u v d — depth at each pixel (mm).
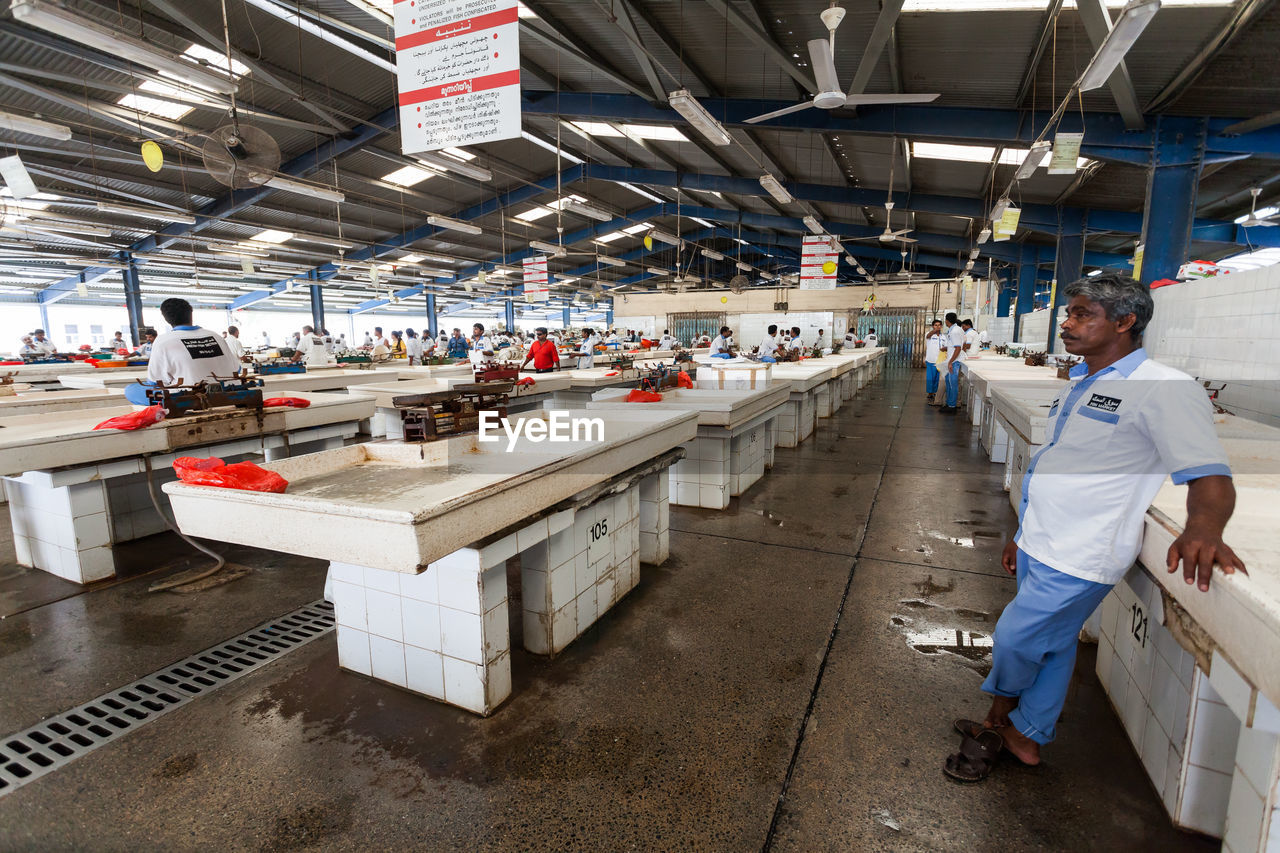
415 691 2119
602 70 7695
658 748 1833
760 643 2459
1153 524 1496
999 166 9328
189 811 1603
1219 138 6246
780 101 8211
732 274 31453
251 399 3523
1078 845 1474
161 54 4305
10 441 2551
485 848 1474
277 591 2975
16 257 15477
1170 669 1588
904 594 2910
